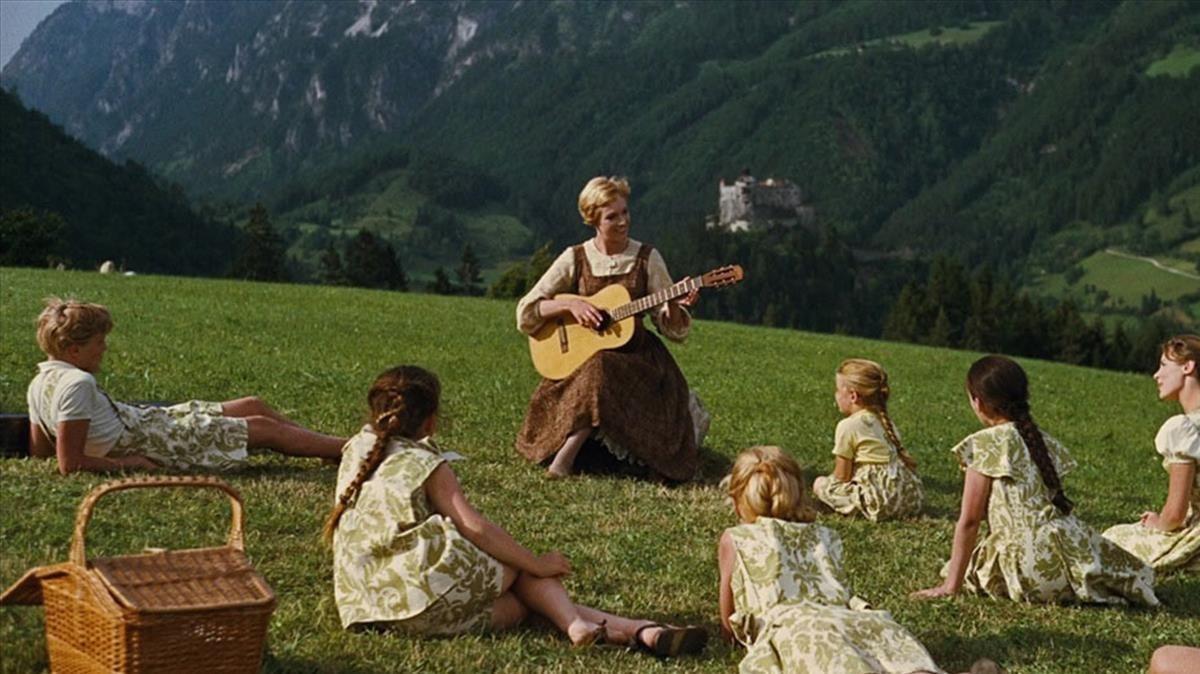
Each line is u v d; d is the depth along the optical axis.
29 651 6.64
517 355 25.14
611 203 12.89
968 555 9.44
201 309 28.78
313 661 7.02
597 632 7.62
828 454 16.12
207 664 5.88
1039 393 29.38
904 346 43.09
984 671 6.52
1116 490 16.05
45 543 8.62
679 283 12.63
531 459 12.94
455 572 7.48
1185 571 10.50
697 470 13.19
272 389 16.91
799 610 6.77
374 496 7.59
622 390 12.64
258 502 10.25
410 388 7.75
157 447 10.93
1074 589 9.35
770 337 38.34
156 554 6.21
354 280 163.38
